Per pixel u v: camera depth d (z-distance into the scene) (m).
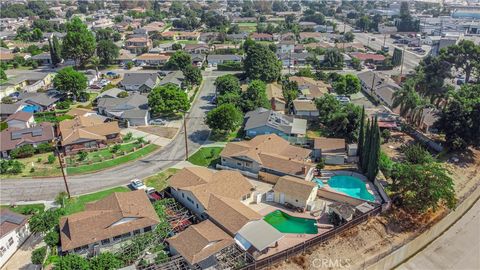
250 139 87.88
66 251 49.50
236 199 60.56
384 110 106.31
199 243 49.59
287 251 50.47
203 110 107.94
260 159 72.25
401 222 60.81
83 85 115.56
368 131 70.62
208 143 86.56
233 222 53.84
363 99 118.56
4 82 125.69
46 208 62.25
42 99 108.81
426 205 60.16
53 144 83.38
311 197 63.16
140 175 73.25
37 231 53.34
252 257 49.69
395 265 56.50
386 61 159.00
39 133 84.50
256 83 106.25
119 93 114.00
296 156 74.56
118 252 50.62
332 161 76.88
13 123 92.62
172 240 51.47
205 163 77.81
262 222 54.78
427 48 195.12
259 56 131.50
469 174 77.19
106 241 51.84
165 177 72.44
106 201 57.66
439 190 59.22
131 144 85.75
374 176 69.31
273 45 179.38
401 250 56.06
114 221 52.69
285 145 78.69
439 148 83.75
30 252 52.66
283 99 111.31
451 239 62.19
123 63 162.12
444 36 189.50
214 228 53.28
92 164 76.75
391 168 70.56
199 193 59.69
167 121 99.75
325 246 53.53
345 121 85.88
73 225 51.53
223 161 76.12
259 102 102.38
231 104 94.75
